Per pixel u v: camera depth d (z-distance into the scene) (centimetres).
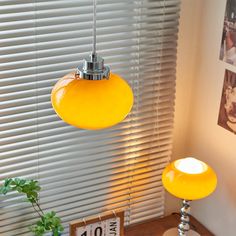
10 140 169
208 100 192
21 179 171
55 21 162
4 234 182
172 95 194
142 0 174
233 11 171
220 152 192
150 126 194
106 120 113
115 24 173
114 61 178
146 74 186
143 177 201
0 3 153
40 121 172
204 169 182
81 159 184
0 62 159
